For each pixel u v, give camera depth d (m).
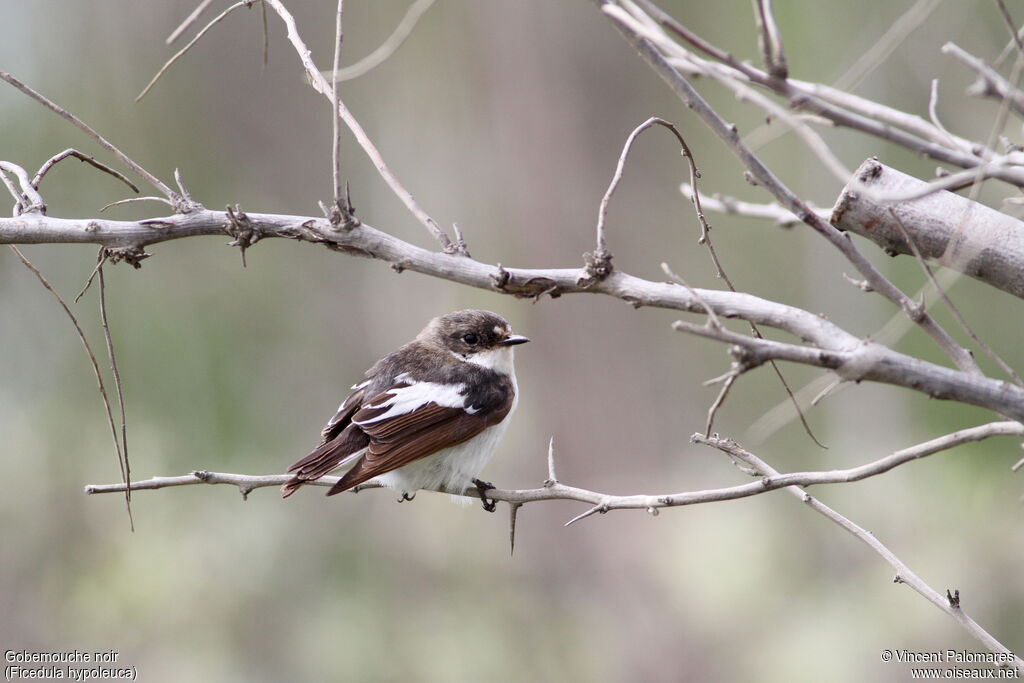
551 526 13.14
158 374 14.50
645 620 12.36
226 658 11.52
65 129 15.25
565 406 13.56
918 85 12.94
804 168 14.59
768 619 11.43
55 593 12.01
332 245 5.52
